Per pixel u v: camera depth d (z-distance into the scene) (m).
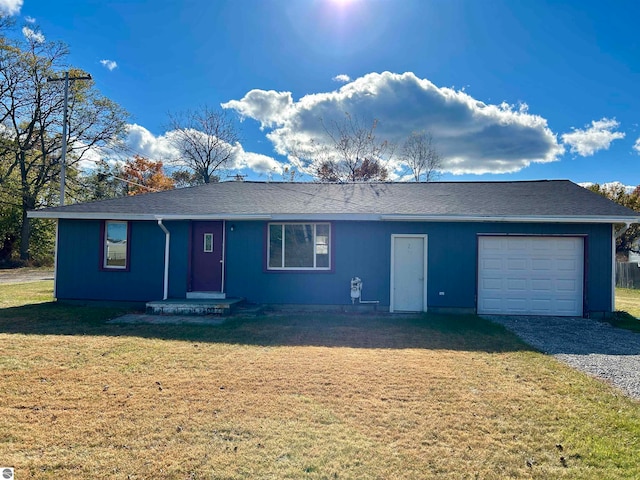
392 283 10.68
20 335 7.42
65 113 21.30
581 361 6.29
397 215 10.33
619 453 3.46
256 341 7.28
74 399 4.46
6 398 4.46
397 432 3.79
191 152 37.81
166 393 4.69
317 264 10.82
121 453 3.36
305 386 4.99
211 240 11.06
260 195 12.60
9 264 27.28
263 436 3.68
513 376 5.46
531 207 10.77
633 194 31.58
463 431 3.83
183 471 3.12
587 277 10.32
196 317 9.49
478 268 10.58
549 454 3.44
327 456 3.35
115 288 11.04
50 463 3.19
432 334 8.09
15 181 28.31
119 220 11.05
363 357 6.34
